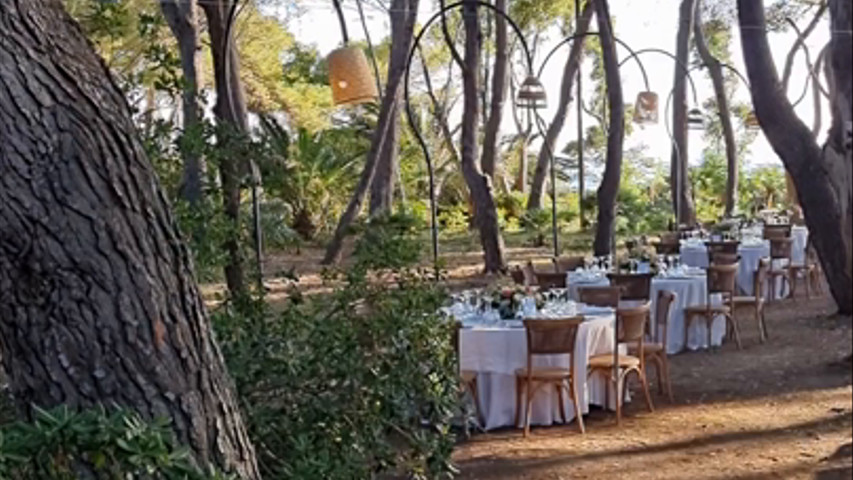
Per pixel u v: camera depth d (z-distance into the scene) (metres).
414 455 3.24
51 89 1.74
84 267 1.75
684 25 14.75
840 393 5.56
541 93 9.73
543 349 5.13
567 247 15.46
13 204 1.71
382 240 3.42
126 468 1.63
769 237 10.73
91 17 3.27
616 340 5.43
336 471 2.77
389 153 14.70
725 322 8.06
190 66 7.98
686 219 14.63
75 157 1.74
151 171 1.90
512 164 26.14
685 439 4.98
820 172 7.09
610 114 10.32
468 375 5.31
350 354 3.02
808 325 7.89
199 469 1.78
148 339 1.81
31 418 1.79
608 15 10.28
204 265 2.98
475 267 12.92
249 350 2.79
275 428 2.80
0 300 1.77
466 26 11.71
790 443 4.71
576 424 5.39
